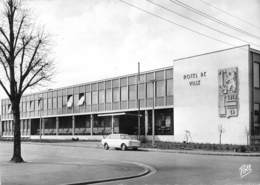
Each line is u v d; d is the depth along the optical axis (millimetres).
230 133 34594
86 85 55062
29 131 69188
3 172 15312
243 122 33688
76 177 14008
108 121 50969
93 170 16375
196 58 38250
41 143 48719
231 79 34875
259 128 34625
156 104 43125
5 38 20109
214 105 36156
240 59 34406
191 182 12961
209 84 36781
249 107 33438
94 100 53312
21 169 16469
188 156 25641
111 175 14789
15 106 20469
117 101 49094
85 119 55844
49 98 63406
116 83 49500
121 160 22469
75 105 57094
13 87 20328
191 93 38375
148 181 13469
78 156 25875
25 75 20391
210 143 35312
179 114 39375
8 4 19812
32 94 68188
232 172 15812
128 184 12758
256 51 34875
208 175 14891
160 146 35000
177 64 40219
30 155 26750
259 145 32062
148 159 23266
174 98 40094
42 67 20750
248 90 33594
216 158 23562
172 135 41250
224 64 35719
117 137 34562
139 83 45844
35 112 67062
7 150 34094
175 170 16953
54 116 61688
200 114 37312
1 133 78750
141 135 45250
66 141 52125
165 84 42281
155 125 43625
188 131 38250
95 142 47531
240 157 24531
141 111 45875
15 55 20312
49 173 15078
